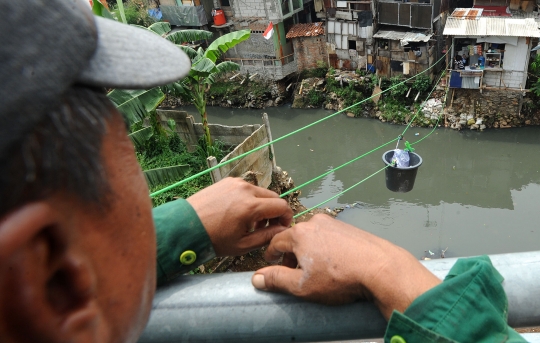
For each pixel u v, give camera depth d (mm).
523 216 14570
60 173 510
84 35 543
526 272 957
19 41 463
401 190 5672
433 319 837
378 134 19438
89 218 553
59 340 532
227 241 1182
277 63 22281
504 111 17719
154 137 12547
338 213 15586
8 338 504
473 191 15867
